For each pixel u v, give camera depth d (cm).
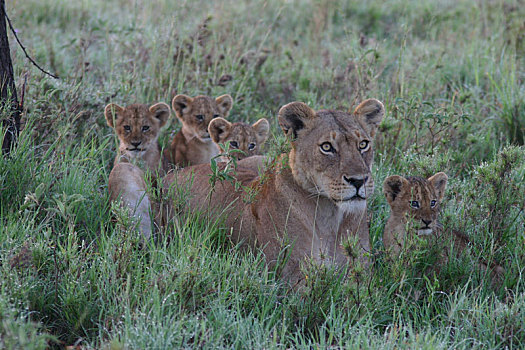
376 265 955
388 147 1358
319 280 821
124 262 821
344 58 1970
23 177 1020
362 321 791
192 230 935
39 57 1789
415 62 1892
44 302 798
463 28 2361
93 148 1225
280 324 810
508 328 771
